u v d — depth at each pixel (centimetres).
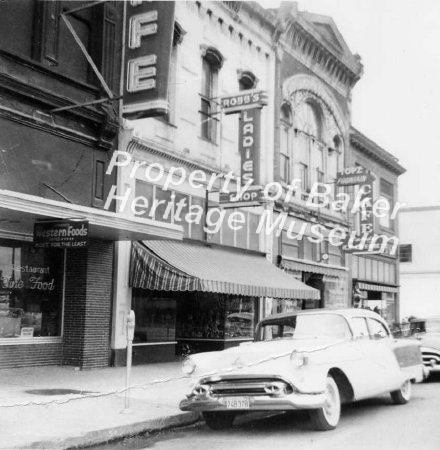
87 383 1148
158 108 1278
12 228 1295
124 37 1386
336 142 2702
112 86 1475
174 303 1677
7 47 1265
